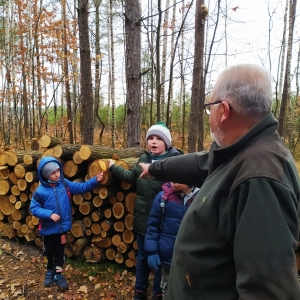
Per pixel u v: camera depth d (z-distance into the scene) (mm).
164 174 2049
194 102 6355
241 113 1167
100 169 3279
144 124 14484
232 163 1148
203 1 6047
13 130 14203
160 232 2541
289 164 1085
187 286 1258
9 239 4090
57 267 3027
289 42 9625
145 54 14570
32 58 11438
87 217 3455
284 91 8945
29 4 11977
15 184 3881
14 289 3002
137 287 2820
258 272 923
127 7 4465
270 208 952
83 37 5934
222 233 1098
